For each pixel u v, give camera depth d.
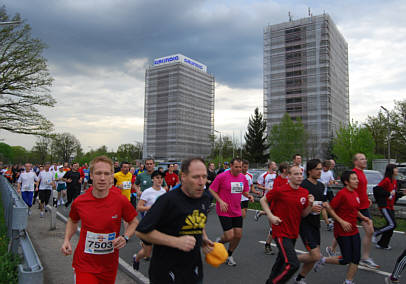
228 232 5.95
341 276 5.55
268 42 94.06
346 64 99.38
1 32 21.12
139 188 8.52
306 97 87.06
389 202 7.30
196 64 135.38
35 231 9.30
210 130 136.88
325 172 10.04
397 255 6.87
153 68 130.75
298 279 4.96
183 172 2.74
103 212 3.37
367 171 14.41
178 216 2.67
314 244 4.73
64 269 5.97
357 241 4.90
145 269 5.85
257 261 6.51
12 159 105.31
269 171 10.01
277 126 59.81
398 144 41.03
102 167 3.36
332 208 4.95
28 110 22.91
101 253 3.32
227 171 6.08
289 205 4.40
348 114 98.50
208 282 5.35
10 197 7.22
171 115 124.12
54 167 15.18
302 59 88.44
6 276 4.14
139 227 2.61
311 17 87.88
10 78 21.45
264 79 94.00
